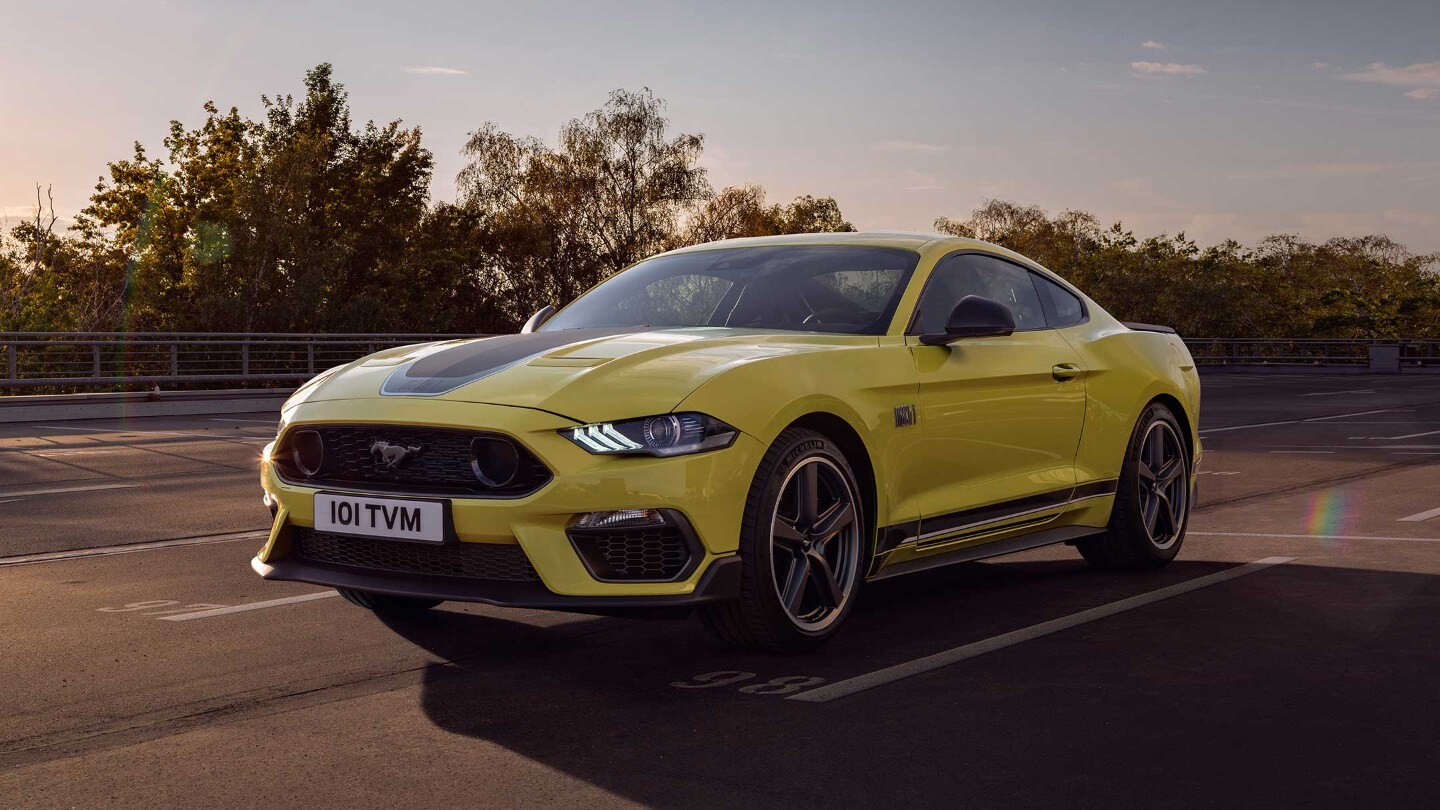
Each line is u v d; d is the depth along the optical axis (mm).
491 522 3680
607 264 48312
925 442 4527
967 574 5773
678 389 3777
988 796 2826
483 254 49406
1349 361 43000
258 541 6902
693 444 3709
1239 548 6426
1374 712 3453
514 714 3537
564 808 2777
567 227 48375
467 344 4438
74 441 14688
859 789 2883
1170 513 5859
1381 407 21016
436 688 3828
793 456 3986
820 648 4266
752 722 3424
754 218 49281
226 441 14695
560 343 4266
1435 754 3084
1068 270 76188
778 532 3955
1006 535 5031
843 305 4727
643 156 48625
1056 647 4266
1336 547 6402
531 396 3768
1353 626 4551
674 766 3061
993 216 77250
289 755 3172
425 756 3156
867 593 5320
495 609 5031
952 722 3398
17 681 3926
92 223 52781
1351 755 3084
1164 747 3162
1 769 3068
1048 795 2828
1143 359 5801
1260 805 2750
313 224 47094
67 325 40344
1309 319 74500
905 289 4777
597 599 3629
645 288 5184
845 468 4184
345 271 46625
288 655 4258
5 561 6215
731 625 3982
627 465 3643
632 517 3648
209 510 8289
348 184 48562
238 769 3062
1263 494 8812
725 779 2961
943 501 4633
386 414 3871
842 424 4203
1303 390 28266
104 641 4473
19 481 10164
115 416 20344
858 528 4258
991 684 3787
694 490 3688
